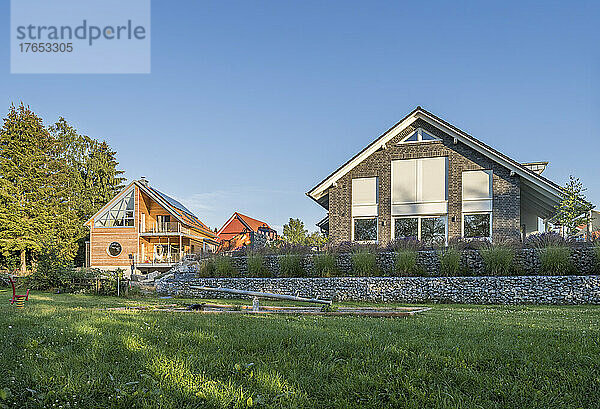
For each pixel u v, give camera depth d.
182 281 21.52
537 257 17.47
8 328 7.64
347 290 18.73
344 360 5.65
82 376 4.80
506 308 14.04
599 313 11.64
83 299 17.45
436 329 7.83
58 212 44.19
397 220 24.69
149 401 4.25
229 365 5.30
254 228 64.75
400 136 24.92
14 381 4.60
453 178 23.80
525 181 22.83
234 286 20.53
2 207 39.53
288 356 5.79
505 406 4.30
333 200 25.73
